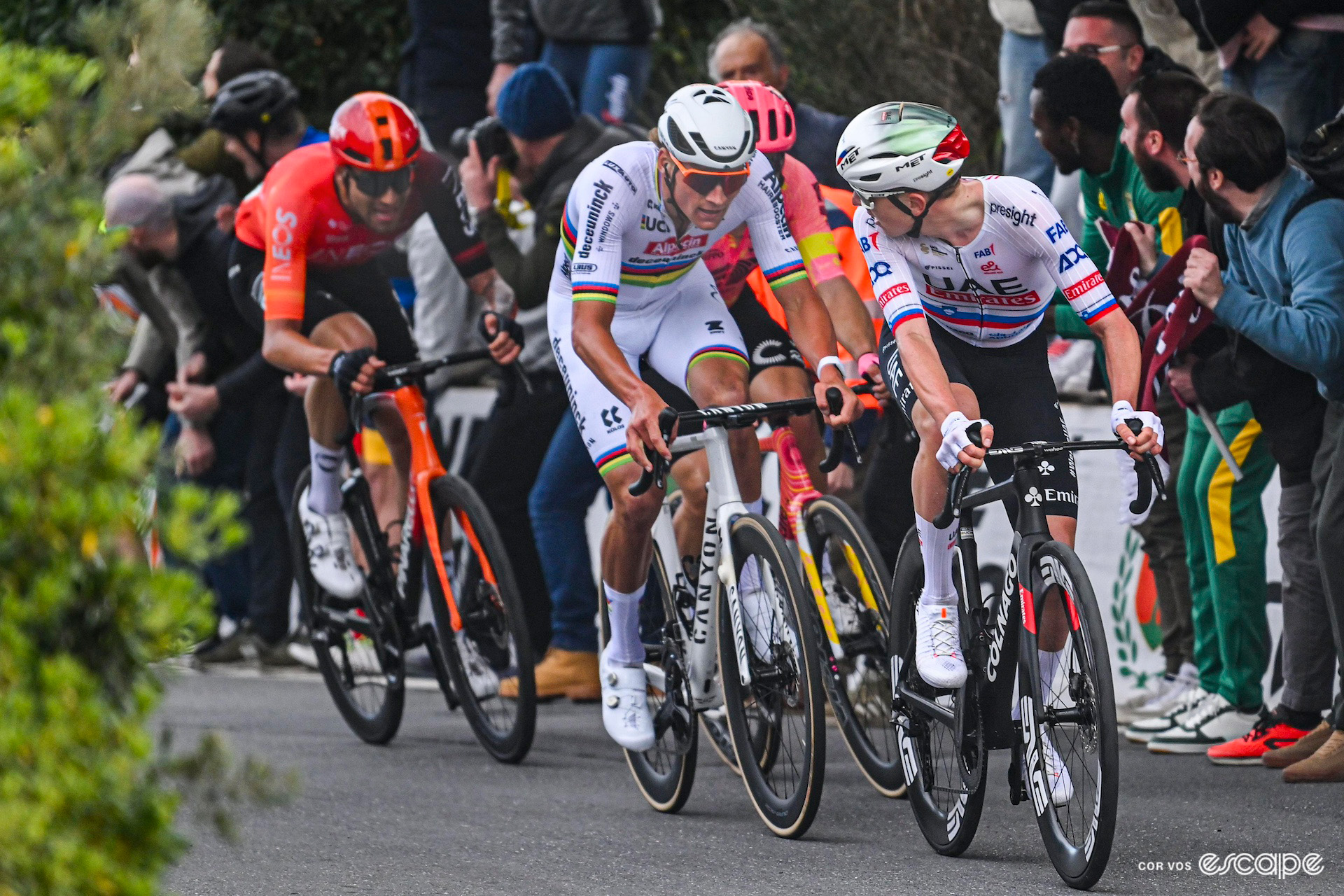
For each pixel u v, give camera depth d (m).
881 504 16.58
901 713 11.74
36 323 5.35
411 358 16.92
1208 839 11.45
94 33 5.69
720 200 11.55
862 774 14.56
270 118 17.89
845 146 10.82
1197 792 13.20
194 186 20.98
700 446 12.27
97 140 5.59
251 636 22.44
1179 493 15.08
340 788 14.06
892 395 11.48
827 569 13.78
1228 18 16.22
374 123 15.23
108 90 5.63
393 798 13.59
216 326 20.56
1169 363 14.11
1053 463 11.05
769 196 12.64
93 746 4.95
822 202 13.78
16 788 4.81
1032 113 15.77
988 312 11.38
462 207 16.70
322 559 16.31
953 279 11.23
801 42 23.11
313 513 16.45
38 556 5.01
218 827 5.27
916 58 22.38
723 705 12.78
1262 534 14.63
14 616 4.93
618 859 11.23
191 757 5.20
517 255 18.39
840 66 22.88
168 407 22.14
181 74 5.70
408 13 30.53
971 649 10.74
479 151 18.25
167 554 21.30
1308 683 14.00
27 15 26.95
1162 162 14.66
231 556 22.25
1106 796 9.69
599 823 12.54
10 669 4.91
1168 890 10.08
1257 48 16.31
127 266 20.14
